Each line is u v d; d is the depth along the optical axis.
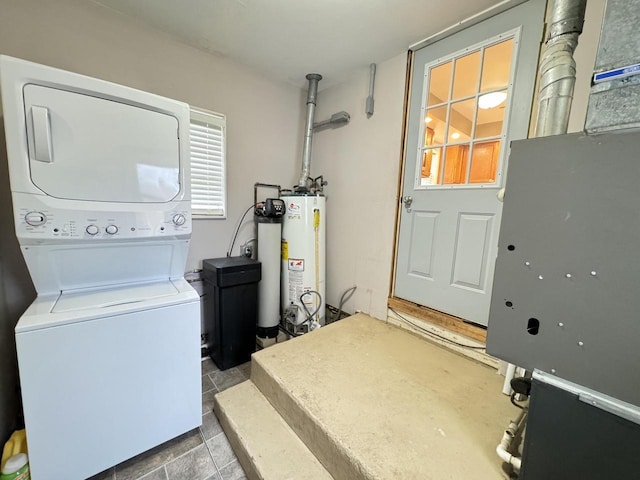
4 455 1.12
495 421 1.18
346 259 2.56
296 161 2.72
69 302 1.15
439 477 0.93
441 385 1.43
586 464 0.64
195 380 1.35
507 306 0.78
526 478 0.74
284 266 2.41
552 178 0.68
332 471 1.09
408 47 1.95
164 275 1.52
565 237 0.67
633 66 0.56
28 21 1.43
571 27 0.87
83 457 1.10
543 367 0.72
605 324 0.63
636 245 0.58
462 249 1.79
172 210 1.40
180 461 1.27
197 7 1.59
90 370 1.08
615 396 0.62
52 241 1.12
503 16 1.53
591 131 0.62
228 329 1.97
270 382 1.50
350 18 1.66
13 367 1.39
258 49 2.01
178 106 1.38
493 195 1.64
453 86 1.78
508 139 1.56
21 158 1.03
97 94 1.16
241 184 2.37
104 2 1.57
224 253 2.32
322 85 2.57
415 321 2.04
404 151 2.08
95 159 1.18
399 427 1.14
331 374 1.50
